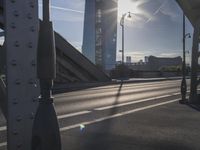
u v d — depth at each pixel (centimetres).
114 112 1527
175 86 4006
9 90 441
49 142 420
